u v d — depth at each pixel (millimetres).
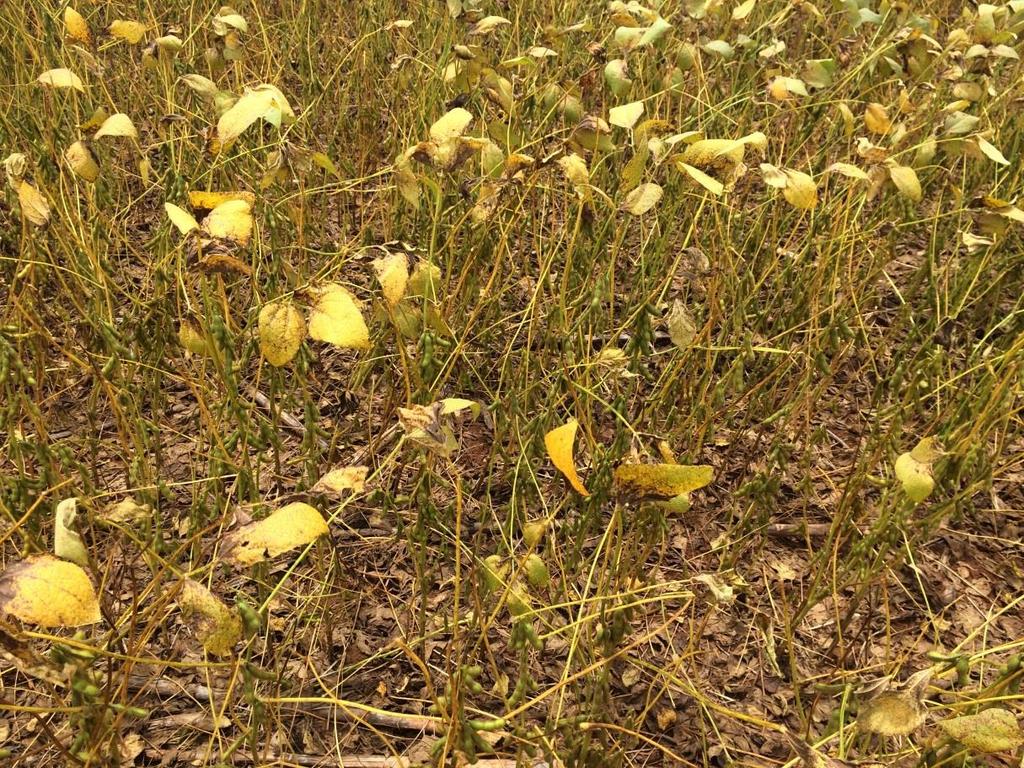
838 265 1566
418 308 1232
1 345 1136
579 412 1270
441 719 895
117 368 1371
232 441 1218
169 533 1323
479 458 1519
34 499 1153
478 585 1146
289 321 828
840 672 1182
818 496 1498
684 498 1000
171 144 1623
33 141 1733
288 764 1051
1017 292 1880
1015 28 1836
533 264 1846
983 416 1270
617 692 1186
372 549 1360
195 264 931
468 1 1740
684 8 1678
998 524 1473
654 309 1353
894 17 1995
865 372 1724
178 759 1077
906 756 1106
